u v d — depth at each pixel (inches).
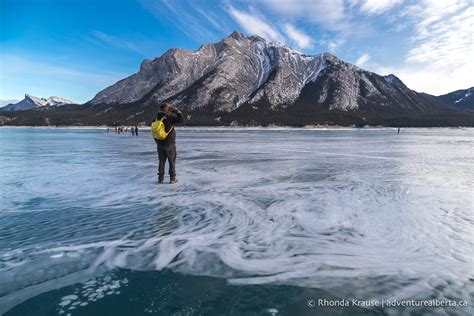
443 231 156.5
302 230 159.8
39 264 124.1
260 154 584.4
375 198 224.5
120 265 123.6
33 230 162.6
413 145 889.5
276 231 158.9
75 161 481.7
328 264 123.1
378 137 1560.0
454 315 92.1
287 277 114.3
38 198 232.8
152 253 134.3
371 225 166.1
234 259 128.5
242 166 408.2
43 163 453.1
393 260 125.6
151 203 216.4
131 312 94.5
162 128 278.4
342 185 274.7
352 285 108.4
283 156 540.7
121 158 529.0
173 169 293.7
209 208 201.8
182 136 1697.8
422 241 144.0
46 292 104.7
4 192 254.4
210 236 153.1
